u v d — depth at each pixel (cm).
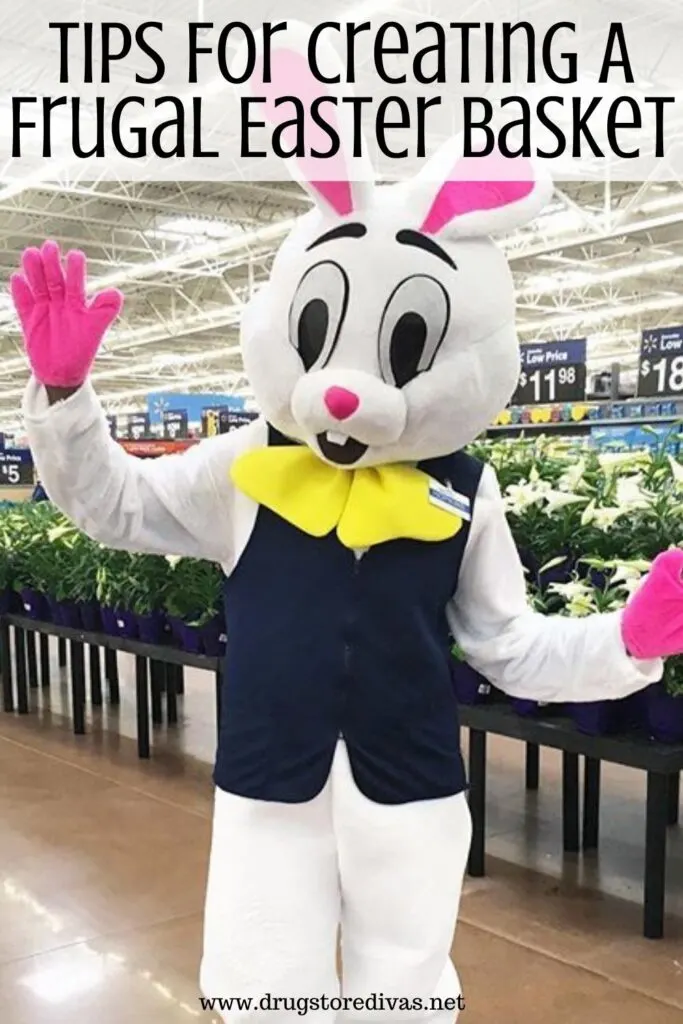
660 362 661
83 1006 256
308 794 160
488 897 315
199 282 1898
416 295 158
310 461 167
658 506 288
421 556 164
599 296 2048
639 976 265
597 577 307
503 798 411
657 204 1277
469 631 179
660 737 285
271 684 162
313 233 167
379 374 158
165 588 432
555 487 342
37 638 787
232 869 163
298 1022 161
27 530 564
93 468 164
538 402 757
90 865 348
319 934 162
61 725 545
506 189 163
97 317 153
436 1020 170
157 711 547
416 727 163
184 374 2823
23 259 154
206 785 438
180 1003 257
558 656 169
